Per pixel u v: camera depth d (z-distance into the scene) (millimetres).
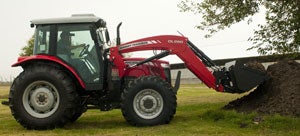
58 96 7602
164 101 7754
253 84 8172
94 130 7402
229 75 8344
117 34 8281
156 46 8367
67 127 7930
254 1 10672
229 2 10836
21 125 7816
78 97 7789
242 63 8242
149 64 8633
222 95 14727
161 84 7781
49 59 7742
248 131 6801
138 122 7699
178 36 8461
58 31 7973
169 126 7508
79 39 7973
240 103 8852
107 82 8031
